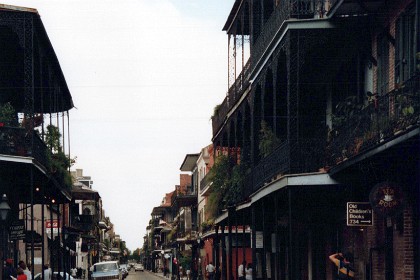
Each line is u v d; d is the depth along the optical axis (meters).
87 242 65.25
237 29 30.52
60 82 27.86
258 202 25.56
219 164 32.59
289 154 19.58
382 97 14.43
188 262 60.34
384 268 17.97
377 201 14.09
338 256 18.14
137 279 77.06
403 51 16.56
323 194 21.05
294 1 19.62
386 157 14.77
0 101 26.83
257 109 27.14
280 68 22.16
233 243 39.62
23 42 21.67
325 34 19.33
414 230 15.88
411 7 16.02
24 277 21.59
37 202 32.03
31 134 22.09
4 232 26.55
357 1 17.83
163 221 111.19
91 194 57.97
